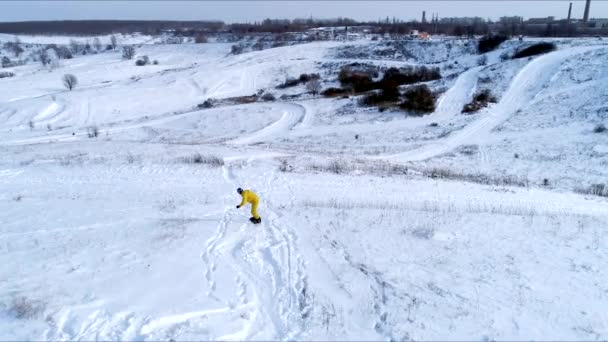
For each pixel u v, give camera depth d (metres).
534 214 15.65
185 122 46.75
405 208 15.80
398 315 8.65
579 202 18.73
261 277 10.04
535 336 8.16
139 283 9.41
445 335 8.09
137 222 13.17
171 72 82.31
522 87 48.00
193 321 8.16
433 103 46.19
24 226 12.79
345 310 8.84
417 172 23.78
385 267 10.59
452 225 13.61
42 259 10.53
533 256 11.45
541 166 28.64
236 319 8.32
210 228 12.72
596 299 9.44
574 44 64.31
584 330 8.40
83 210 14.34
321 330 8.18
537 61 54.53
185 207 14.83
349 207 15.48
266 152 27.00
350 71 69.94
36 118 51.66
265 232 12.66
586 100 40.94
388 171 23.06
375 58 84.56
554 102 42.38
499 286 9.84
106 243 11.51
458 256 11.31
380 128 40.31
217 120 46.56
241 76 75.44
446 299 9.26
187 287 9.33
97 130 44.31
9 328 7.70
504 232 13.13
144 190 17.09
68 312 8.27
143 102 59.72
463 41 84.88
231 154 25.25
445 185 20.08
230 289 9.37
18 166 21.12
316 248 11.55
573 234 13.15
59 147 27.20
